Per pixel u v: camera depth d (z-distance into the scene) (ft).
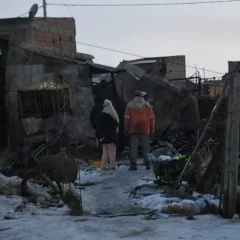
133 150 39.11
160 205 25.03
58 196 27.58
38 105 48.52
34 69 48.80
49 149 43.70
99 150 47.67
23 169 35.40
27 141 47.75
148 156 35.04
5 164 42.29
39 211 24.11
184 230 18.86
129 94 52.11
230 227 19.17
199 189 28.94
